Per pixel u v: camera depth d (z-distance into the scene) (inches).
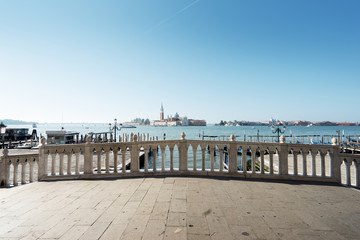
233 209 163.8
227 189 213.6
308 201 183.0
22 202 180.1
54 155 259.3
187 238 121.7
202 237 122.8
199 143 271.4
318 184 235.8
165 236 123.8
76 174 260.4
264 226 137.0
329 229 134.2
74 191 209.6
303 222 143.3
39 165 254.4
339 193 205.9
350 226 138.4
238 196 193.5
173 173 271.3
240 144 264.7
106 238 121.8
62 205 172.9
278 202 179.6
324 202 181.3
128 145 270.4
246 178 256.5
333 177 246.5
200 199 185.0
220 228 133.8
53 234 126.6
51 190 213.6
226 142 267.0
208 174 266.7
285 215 154.1
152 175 269.4
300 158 647.8
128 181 243.9
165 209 163.2
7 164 253.1
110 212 158.4
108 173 264.1
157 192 204.1
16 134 1550.2
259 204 174.7
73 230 131.5
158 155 1201.4
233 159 264.8
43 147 257.1
